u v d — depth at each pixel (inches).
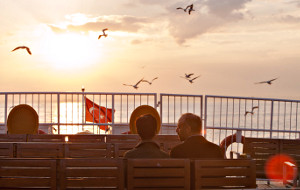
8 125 339.3
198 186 166.9
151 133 174.1
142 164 163.2
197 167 167.2
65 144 222.5
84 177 163.2
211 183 168.2
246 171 170.6
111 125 432.1
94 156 228.8
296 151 249.9
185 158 176.6
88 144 227.8
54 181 162.4
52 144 220.8
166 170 164.1
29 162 162.7
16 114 341.7
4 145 214.2
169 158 171.9
